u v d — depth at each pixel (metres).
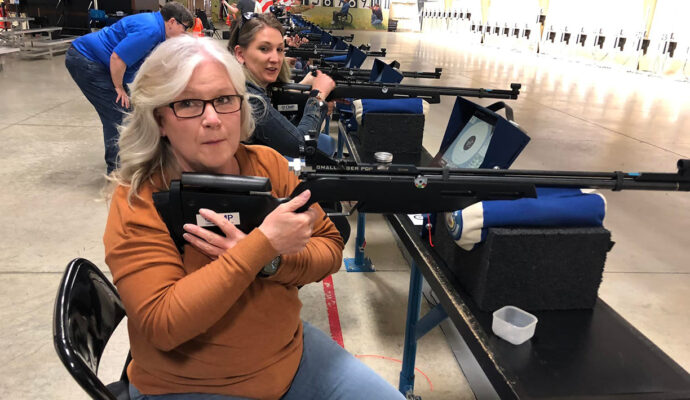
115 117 3.68
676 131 6.29
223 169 1.12
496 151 1.55
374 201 1.08
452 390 1.98
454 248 1.47
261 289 1.08
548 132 6.08
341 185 1.05
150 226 0.97
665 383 1.09
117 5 13.15
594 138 5.84
